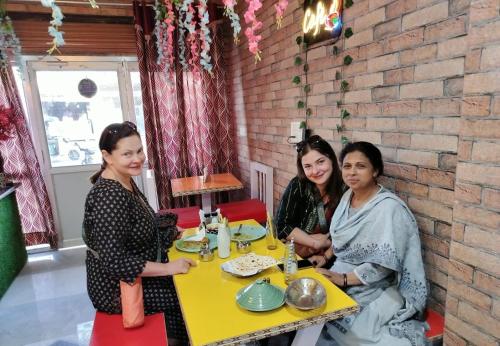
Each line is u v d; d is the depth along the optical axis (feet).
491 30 3.32
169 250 5.51
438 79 4.36
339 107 6.45
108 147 4.77
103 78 11.63
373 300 4.64
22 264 10.20
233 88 12.07
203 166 12.37
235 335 3.24
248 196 11.84
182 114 11.62
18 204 11.03
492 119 3.40
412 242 4.63
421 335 4.27
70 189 11.82
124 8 11.02
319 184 5.94
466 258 3.82
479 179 3.59
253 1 5.20
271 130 9.62
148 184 11.40
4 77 9.93
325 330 4.99
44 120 11.27
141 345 4.11
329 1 6.30
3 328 7.22
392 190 5.34
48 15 10.35
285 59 8.35
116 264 4.32
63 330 7.10
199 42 11.11
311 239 5.94
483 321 3.68
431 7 4.36
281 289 3.96
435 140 4.50
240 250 5.25
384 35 5.18
